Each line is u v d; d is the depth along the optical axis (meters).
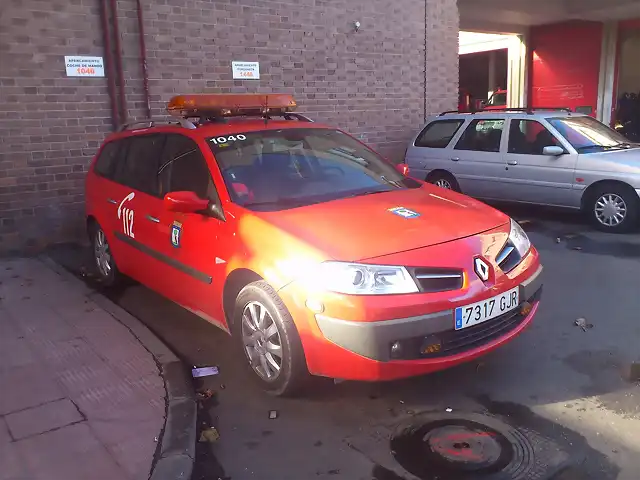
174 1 8.02
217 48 8.48
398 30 10.52
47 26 7.11
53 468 2.96
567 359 4.07
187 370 4.08
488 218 3.90
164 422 3.35
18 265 6.76
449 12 11.20
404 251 3.31
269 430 3.35
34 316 5.08
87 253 7.32
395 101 10.74
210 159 4.30
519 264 3.70
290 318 3.39
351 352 3.17
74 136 7.45
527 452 3.03
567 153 8.05
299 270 3.31
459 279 3.32
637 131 15.34
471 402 3.55
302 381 3.49
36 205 7.29
